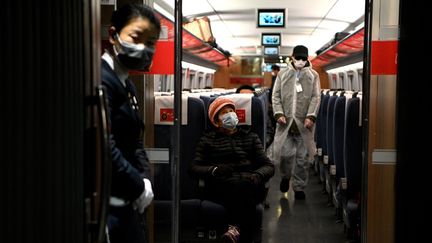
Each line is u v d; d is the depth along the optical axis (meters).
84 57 1.94
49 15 1.66
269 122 8.99
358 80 9.41
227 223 4.54
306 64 6.91
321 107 7.79
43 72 1.64
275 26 10.03
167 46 3.45
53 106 1.68
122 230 2.48
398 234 3.24
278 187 8.41
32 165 1.56
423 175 2.96
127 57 2.44
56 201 1.70
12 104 1.47
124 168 2.32
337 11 9.58
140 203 2.52
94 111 2.02
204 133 4.74
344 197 5.09
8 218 1.44
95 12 2.05
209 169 4.45
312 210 6.75
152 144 3.57
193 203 4.55
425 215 2.96
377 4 3.39
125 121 2.45
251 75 19.05
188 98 4.69
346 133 4.84
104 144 1.86
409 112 3.10
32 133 1.57
